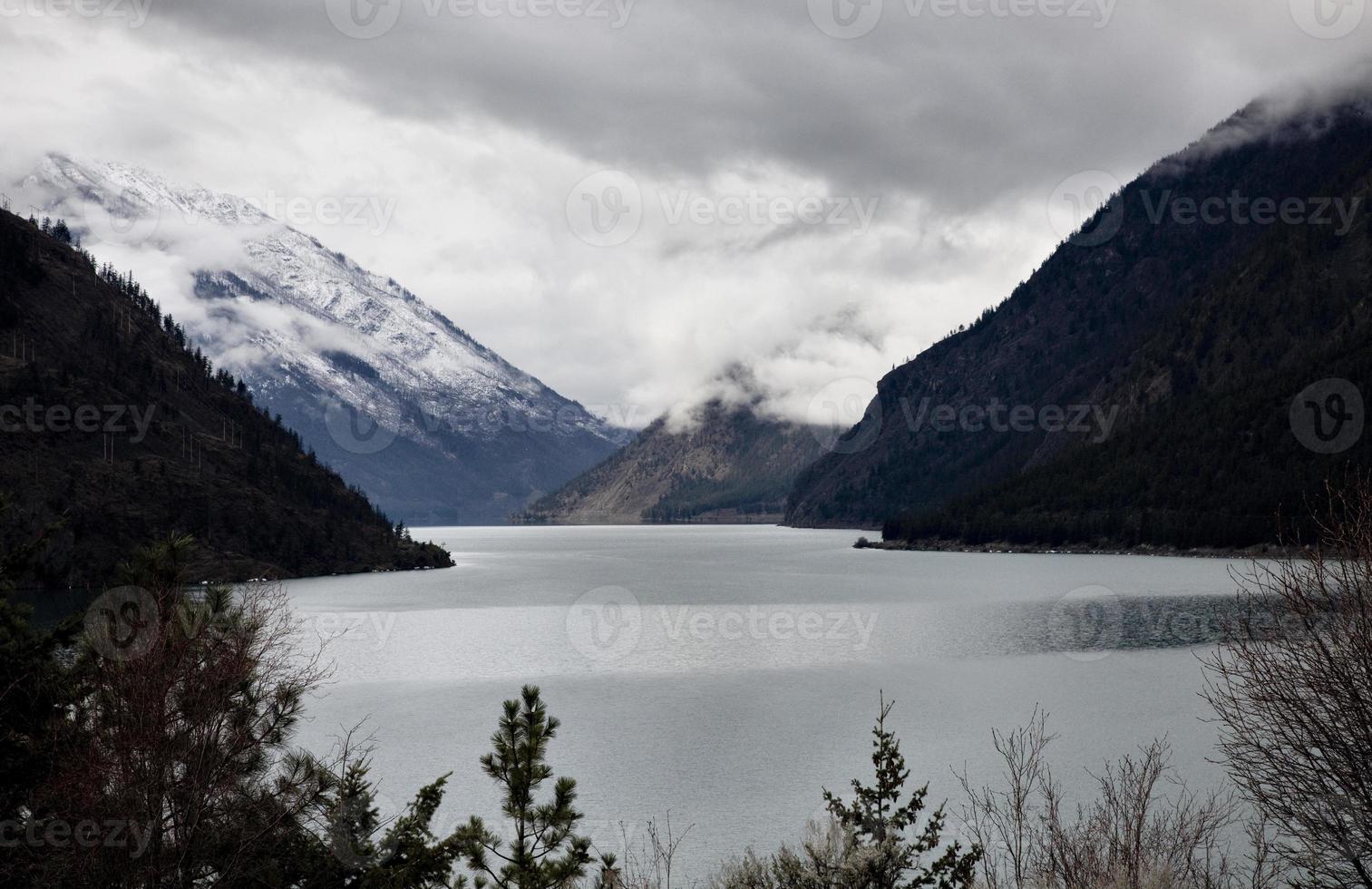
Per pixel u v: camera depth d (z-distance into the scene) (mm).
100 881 14281
